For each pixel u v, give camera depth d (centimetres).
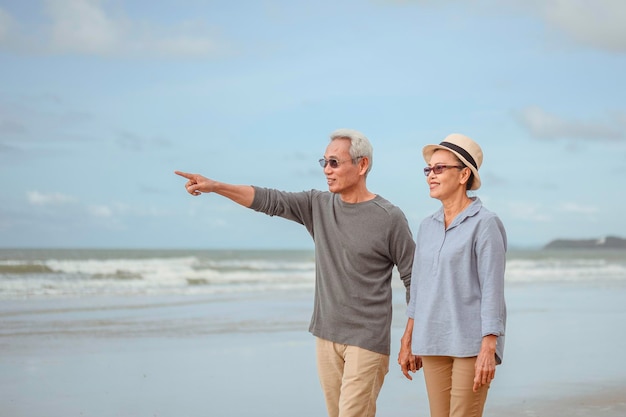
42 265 2444
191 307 1508
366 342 397
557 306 1644
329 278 406
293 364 834
